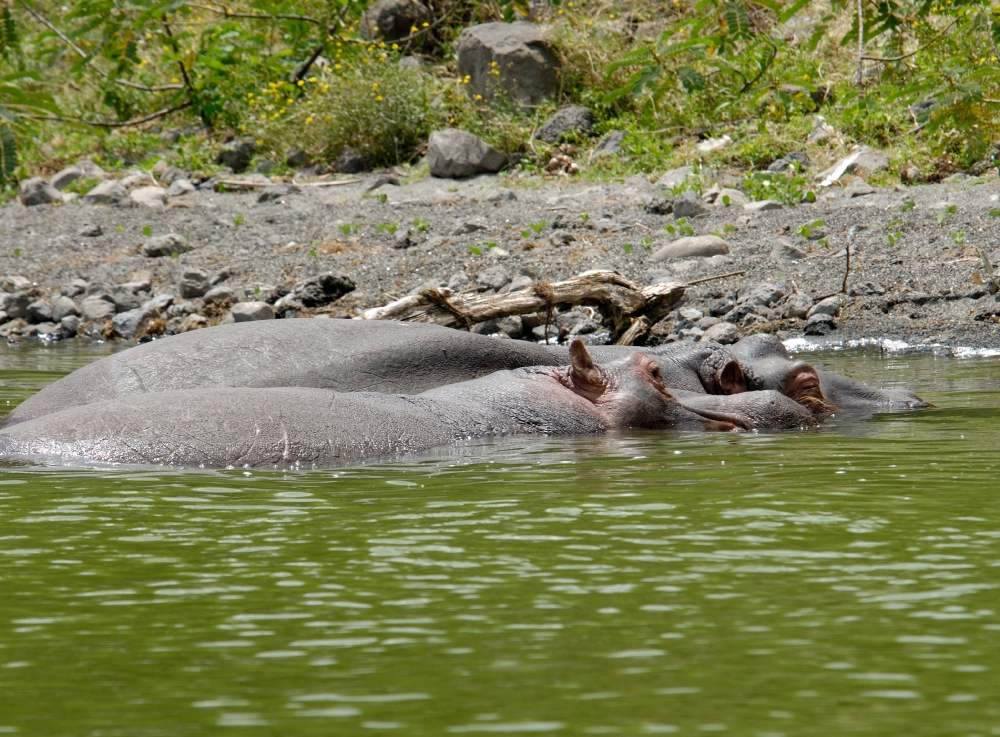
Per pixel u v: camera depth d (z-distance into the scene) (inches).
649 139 1878.7
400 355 845.8
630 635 328.5
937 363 1064.2
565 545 432.1
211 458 647.8
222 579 393.1
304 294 1414.9
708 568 397.7
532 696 282.8
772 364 850.8
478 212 1689.2
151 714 274.5
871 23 1369.3
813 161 1743.4
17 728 266.8
